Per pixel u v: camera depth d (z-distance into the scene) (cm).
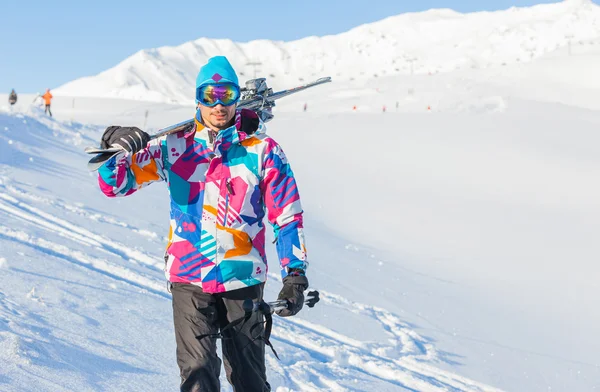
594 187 2136
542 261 1398
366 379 533
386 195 1875
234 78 278
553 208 1889
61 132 1784
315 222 1488
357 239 1415
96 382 350
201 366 265
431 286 1085
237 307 280
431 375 624
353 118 3812
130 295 573
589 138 3105
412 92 7950
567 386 681
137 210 1115
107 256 724
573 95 8281
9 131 1558
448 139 2889
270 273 896
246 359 280
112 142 261
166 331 494
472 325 882
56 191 1095
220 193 279
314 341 613
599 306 1114
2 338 364
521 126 3406
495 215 1755
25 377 324
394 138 2888
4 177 1088
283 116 4800
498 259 1381
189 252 279
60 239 746
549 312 1041
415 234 1522
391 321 795
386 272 1123
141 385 367
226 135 280
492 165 2386
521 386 655
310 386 471
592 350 859
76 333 423
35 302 468
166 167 281
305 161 2280
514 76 9275
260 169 282
